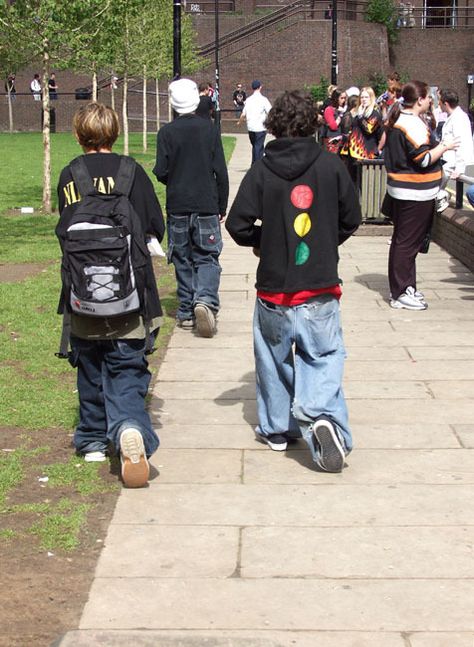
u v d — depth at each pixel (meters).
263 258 5.95
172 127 9.38
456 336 9.32
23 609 4.48
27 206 19.98
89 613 4.45
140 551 5.05
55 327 9.73
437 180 10.15
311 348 5.97
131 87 55.16
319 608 4.48
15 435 6.73
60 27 18.81
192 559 4.96
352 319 10.02
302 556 5.00
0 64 21.36
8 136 49.47
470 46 58.47
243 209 5.86
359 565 4.90
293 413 5.99
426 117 13.43
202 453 6.41
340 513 5.50
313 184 5.81
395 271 10.38
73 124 5.84
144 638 4.19
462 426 6.91
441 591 4.64
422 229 10.25
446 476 6.02
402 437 6.70
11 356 8.65
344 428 5.96
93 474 6.02
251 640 4.19
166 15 36.78
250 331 9.63
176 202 9.44
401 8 58.88
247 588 4.67
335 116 20.27
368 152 15.77
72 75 59.03
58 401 7.43
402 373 8.16
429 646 4.17
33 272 12.85
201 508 5.57
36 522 5.37
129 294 5.48
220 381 8.00
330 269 5.89
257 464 6.22
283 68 56.09
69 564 4.92
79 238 5.44
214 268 9.45
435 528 5.31
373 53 56.62
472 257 12.37
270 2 62.59
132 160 5.80
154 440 5.86
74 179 5.66
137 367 5.86
